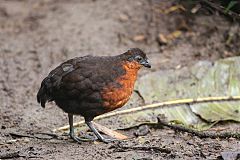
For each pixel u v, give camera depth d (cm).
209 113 1155
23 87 1377
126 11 1722
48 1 1919
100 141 1031
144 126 1109
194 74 1267
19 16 1831
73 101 989
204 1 1398
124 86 988
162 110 1173
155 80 1267
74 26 1698
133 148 967
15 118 1192
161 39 1559
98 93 977
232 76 1240
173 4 1650
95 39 1608
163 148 952
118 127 1120
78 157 941
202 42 1522
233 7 1376
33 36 1691
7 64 1524
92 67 982
